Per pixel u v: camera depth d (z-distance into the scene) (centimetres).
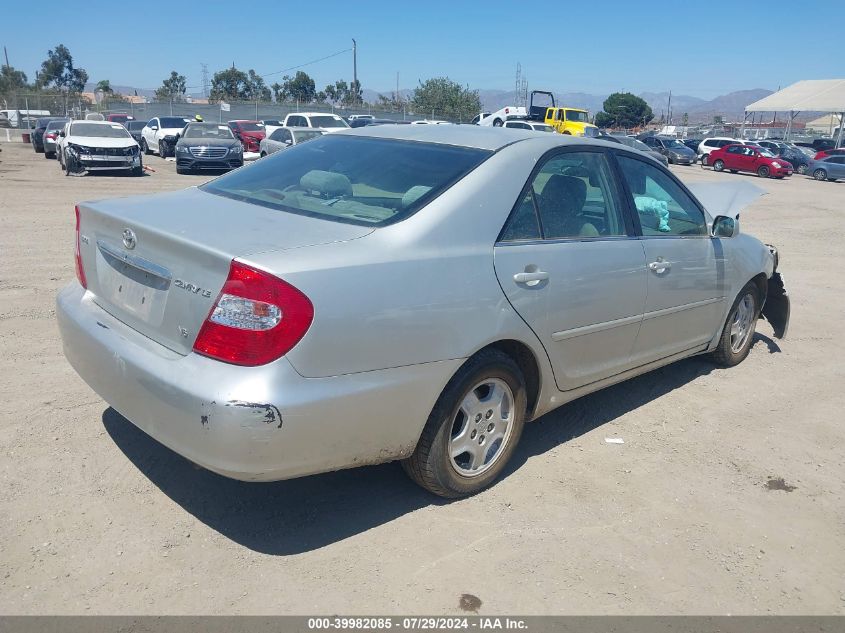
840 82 5744
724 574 322
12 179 1850
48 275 750
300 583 295
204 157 2230
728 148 3819
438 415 333
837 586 320
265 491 359
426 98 6366
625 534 346
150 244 312
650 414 491
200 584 290
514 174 367
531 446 431
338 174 373
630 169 454
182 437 287
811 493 399
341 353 290
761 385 559
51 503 336
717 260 511
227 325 279
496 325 343
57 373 485
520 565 316
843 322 763
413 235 320
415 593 294
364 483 373
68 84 9088
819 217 1800
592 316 399
